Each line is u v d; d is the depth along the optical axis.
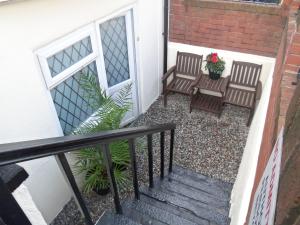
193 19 4.61
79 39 3.01
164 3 4.46
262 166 1.48
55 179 3.13
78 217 3.33
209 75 4.84
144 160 4.02
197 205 3.00
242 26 4.35
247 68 4.60
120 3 3.47
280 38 4.19
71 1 2.73
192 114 4.98
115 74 4.10
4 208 0.80
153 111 5.11
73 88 3.26
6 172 0.86
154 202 2.85
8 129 2.47
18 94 2.47
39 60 2.60
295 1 2.92
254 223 0.94
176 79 5.14
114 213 2.03
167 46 5.05
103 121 3.20
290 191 0.51
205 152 4.23
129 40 4.01
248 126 4.64
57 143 1.04
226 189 3.50
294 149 0.54
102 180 3.27
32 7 2.35
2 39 2.20
